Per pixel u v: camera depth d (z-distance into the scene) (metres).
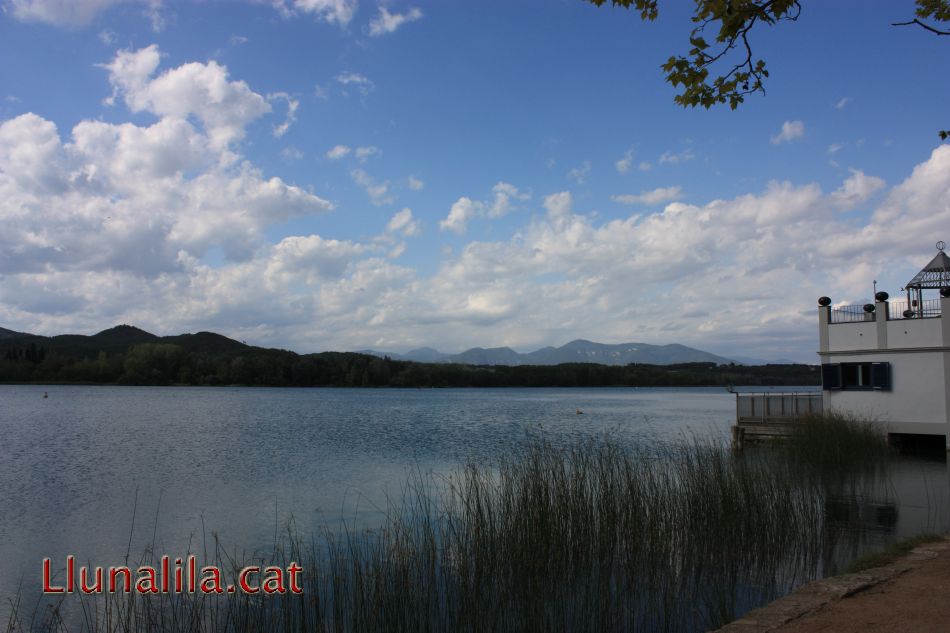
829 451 23.42
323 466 28.86
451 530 12.72
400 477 25.22
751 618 7.27
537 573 11.03
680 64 6.92
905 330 27.53
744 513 12.64
